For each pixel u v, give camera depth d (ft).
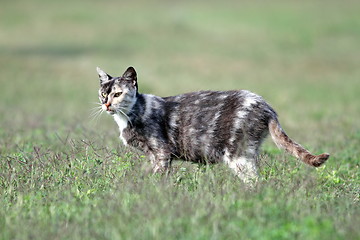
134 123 38.50
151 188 32.91
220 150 37.81
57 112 85.40
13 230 28.07
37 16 207.72
